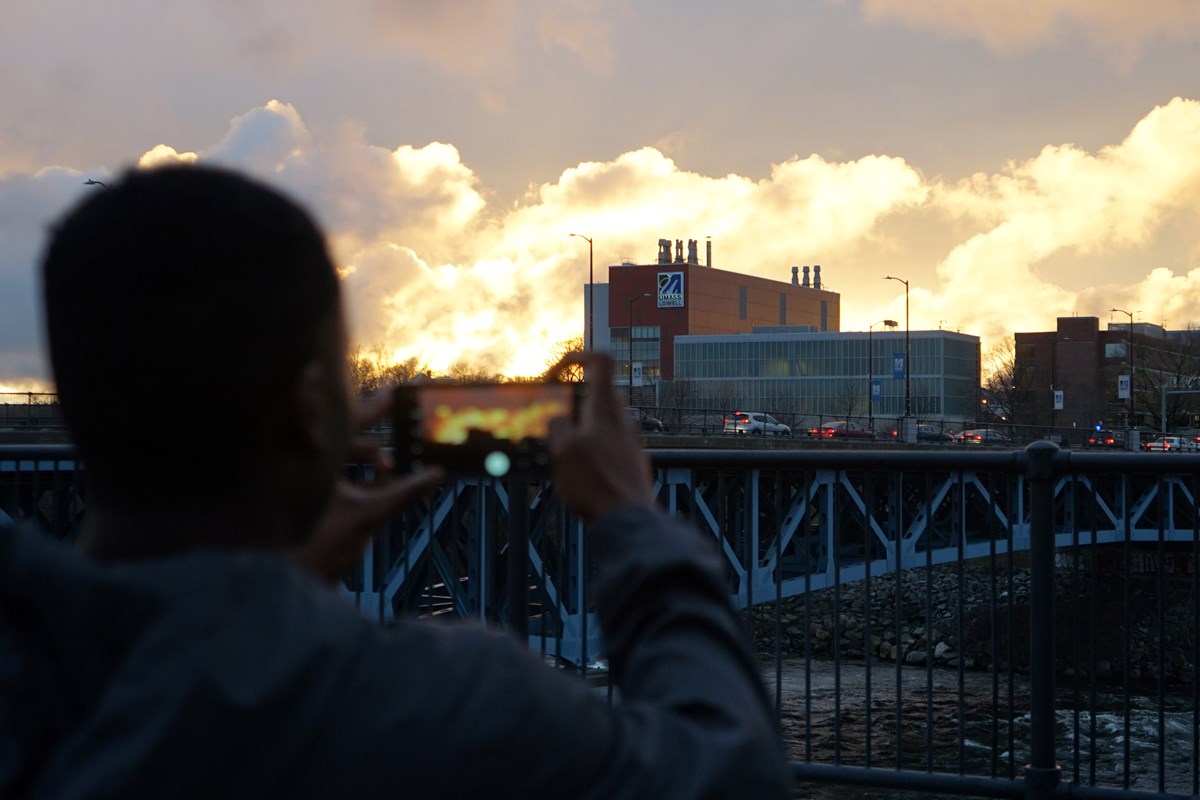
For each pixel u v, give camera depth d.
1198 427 122.94
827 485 17.67
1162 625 4.89
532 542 6.99
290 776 0.86
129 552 0.96
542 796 0.90
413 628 0.96
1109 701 22.62
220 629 0.88
